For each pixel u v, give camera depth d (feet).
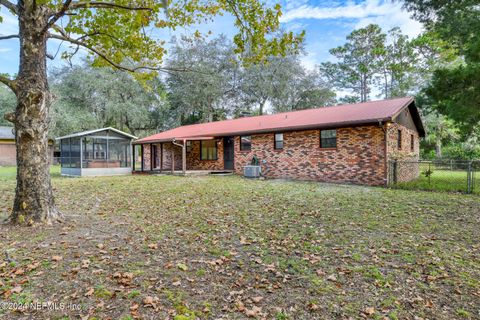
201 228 18.15
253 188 35.70
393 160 38.42
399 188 35.37
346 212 22.16
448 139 80.94
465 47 31.50
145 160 77.77
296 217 20.72
